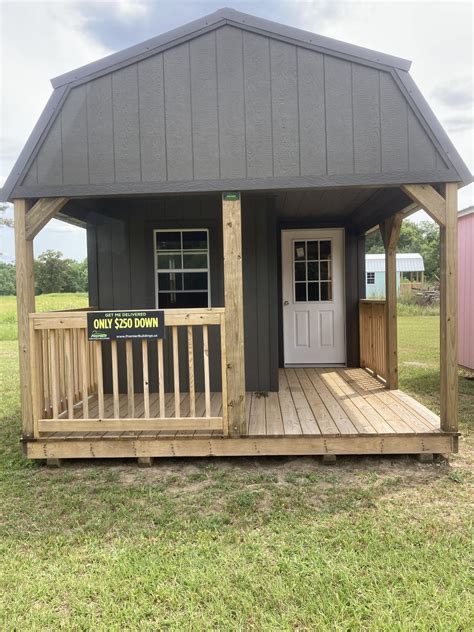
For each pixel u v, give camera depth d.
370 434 3.82
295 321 7.23
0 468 3.95
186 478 3.66
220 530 2.82
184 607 2.13
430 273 33.78
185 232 5.45
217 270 5.38
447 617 2.02
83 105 3.85
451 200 3.74
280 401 4.96
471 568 2.38
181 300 5.47
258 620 2.03
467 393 6.53
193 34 3.80
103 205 5.39
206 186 3.81
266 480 3.57
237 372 3.83
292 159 3.78
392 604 2.11
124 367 5.50
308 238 7.11
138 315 3.84
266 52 3.79
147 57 3.81
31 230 3.91
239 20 3.79
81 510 3.14
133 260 5.41
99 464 4.02
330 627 1.98
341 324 7.20
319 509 3.07
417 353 9.84
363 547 2.59
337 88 3.76
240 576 2.34
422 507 3.07
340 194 5.21
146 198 5.36
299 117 3.78
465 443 4.34
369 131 3.75
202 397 5.21
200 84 3.81
